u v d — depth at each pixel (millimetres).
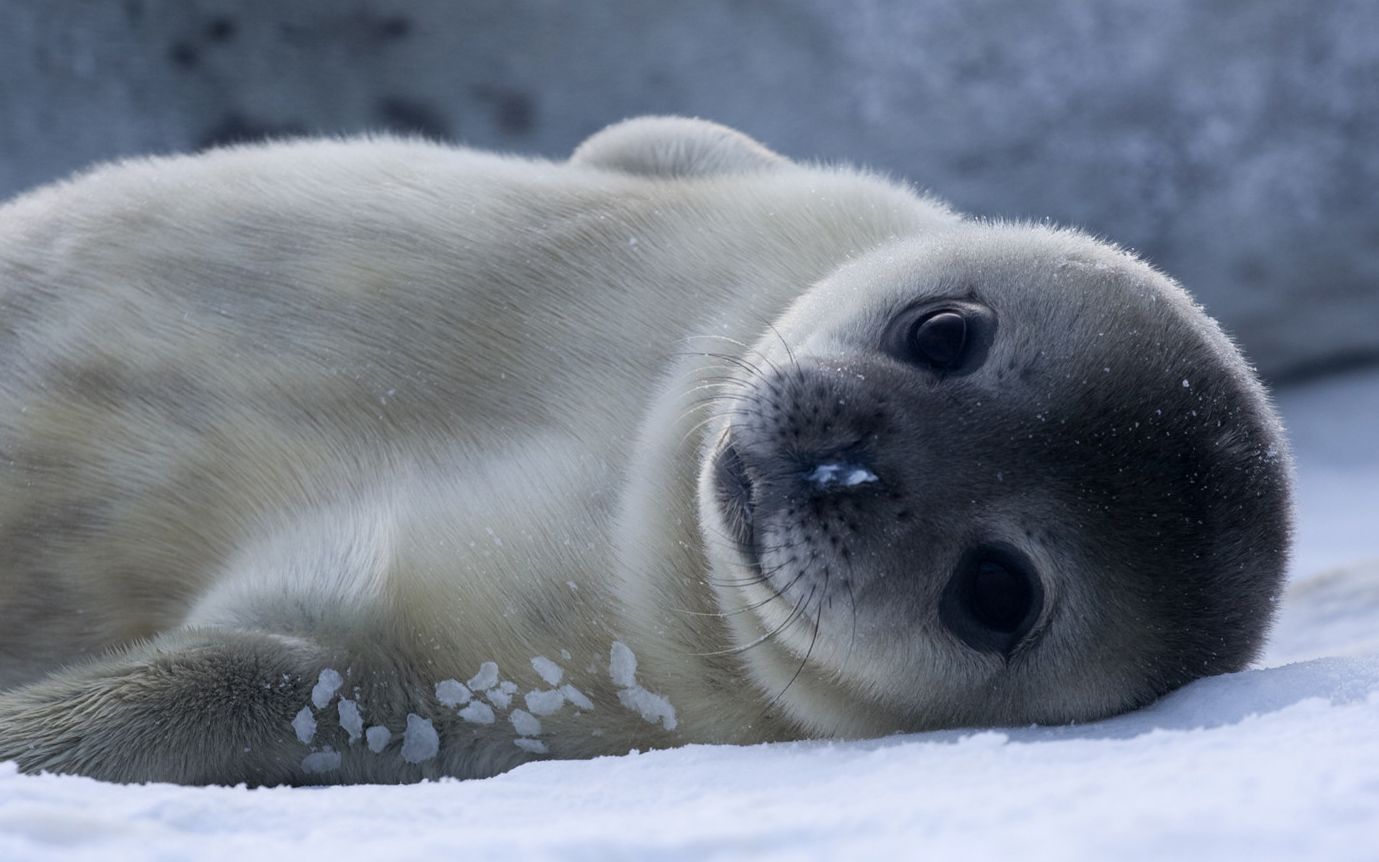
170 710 8250
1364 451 21969
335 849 4922
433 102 18969
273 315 9891
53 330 9938
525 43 18984
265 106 18578
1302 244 21688
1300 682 7824
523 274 10078
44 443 9742
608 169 11805
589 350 9781
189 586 9750
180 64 18344
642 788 6441
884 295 9070
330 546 9172
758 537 8406
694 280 10078
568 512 9125
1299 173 21453
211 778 8305
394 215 10297
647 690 9023
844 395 8328
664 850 4703
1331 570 14375
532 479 9234
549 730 9094
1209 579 8406
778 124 19953
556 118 19266
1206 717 7547
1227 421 8648
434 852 4715
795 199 10672
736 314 9883
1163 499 8258
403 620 8945
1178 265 21625
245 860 4719
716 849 4719
